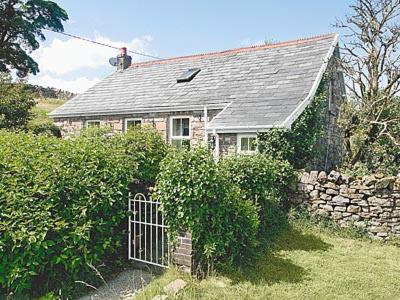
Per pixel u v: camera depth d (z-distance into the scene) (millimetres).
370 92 11586
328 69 12234
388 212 7422
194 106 12312
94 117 15445
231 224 5676
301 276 5375
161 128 13344
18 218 4613
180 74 15773
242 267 5629
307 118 10141
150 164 7004
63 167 5340
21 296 4715
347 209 7809
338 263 5992
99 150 6047
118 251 6016
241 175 7152
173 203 5449
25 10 31969
